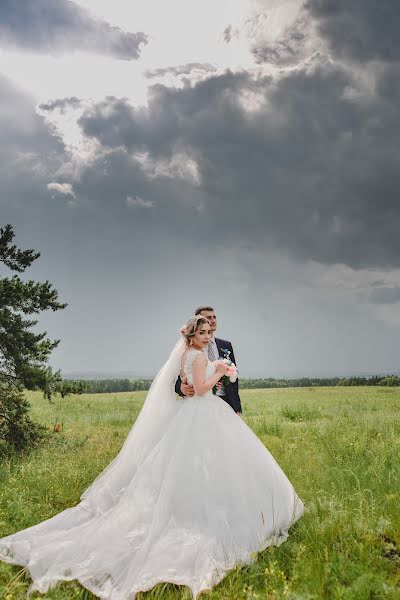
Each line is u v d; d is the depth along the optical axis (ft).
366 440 28.02
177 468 14.06
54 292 33.94
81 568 12.12
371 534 13.33
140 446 16.35
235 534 13.19
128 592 11.11
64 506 18.26
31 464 24.25
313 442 29.40
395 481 18.58
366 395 88.63
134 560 12.13
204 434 14.69
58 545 13.08
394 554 12.88
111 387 241.76
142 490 14.32
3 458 28.37
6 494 18.37
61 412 65.82
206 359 16.15
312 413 50.34
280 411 55.26
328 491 18.24
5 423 32.12
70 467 22.90
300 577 11.55
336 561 12.20
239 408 20.45
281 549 13.37
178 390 18.20
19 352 33.17
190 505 13.51
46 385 32.73
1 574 12.00
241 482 14.20
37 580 11.71
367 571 11.47
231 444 14.74
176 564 11.82
